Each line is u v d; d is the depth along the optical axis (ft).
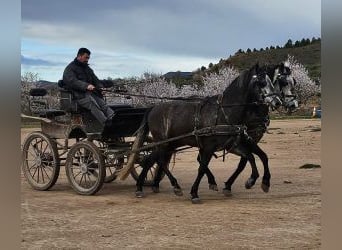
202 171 28.89
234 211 25.91
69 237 20.62
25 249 18.47
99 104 33.32
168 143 31.60
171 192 33.65
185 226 22.54
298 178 37.78
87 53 34.12
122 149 32.78
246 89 28.71
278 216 24.30
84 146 32.01
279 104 29.09
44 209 27.25
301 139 72.95
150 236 20.66
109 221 23.98
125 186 37.32
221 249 18.22
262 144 67.10
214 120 28.76
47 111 35.32
